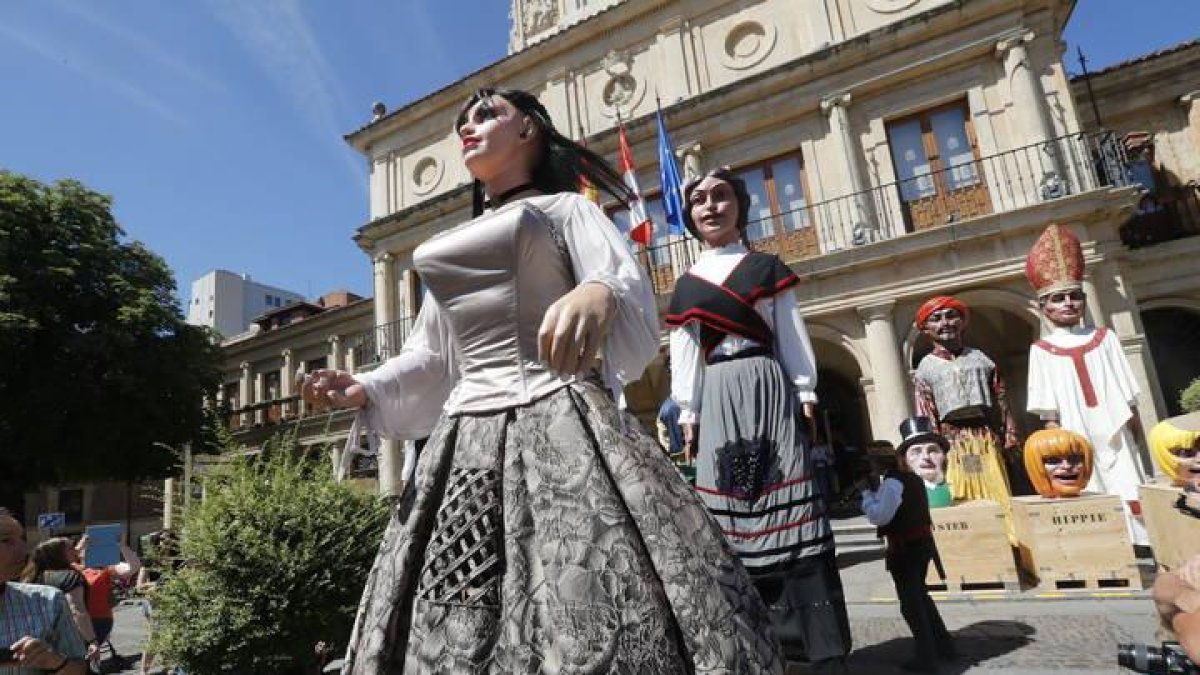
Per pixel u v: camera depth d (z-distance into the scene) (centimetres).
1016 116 1162
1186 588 151
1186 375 1329
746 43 1462
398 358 158
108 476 1892
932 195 1229
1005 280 1077
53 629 311
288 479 404
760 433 262
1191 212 1332
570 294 113
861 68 1295
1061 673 282
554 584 108
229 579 376
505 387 130
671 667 103
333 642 388
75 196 1997
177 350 2020
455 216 1752
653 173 1474
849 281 1177
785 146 1362
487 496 121
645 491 112
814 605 241
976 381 554
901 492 325
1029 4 1180
